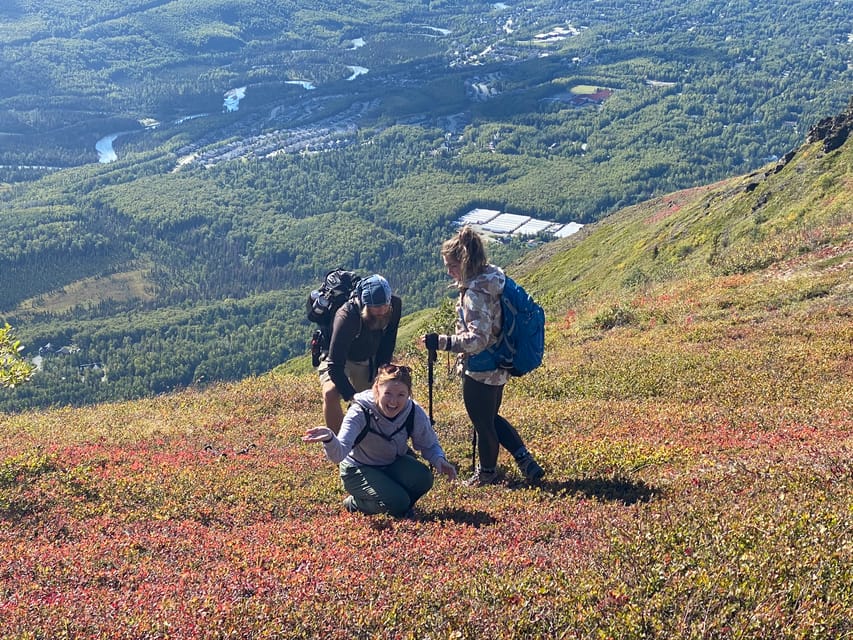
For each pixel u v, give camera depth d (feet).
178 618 14.32
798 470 21.86
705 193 239.71
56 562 18.51
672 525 17.20
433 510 22.75
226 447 34.65
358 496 22.56
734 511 17.81
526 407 38.91
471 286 22.74
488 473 25.59
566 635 12.87
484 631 13.25
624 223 265.13
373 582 15.88
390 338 27.30
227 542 19.93
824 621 12.27
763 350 49.44
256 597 15.34
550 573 15.47
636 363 50.47
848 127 144.15
